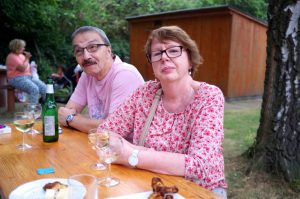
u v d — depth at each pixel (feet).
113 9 53.11
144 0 53.83
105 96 8.23
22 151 5.93
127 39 52.19
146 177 4.82
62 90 27.45
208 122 5.32
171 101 5.82
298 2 10.16
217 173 5.34
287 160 10.71
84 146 6.28
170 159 4.96
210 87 5.73
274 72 10.89
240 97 31.71
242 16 29.89
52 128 6.55
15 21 32.50
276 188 10.40
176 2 54.75
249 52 31.68
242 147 14.62
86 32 7.75
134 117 6.44
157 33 5.75
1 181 4.63
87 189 3.76
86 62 7.81
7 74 21.35
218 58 30.50
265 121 11.25
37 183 4.42
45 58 36.11
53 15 36.40
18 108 23.09
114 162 5.27
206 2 53.21
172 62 5.59
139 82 8.00
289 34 10.40
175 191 4.14
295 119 10.61
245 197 9.96
